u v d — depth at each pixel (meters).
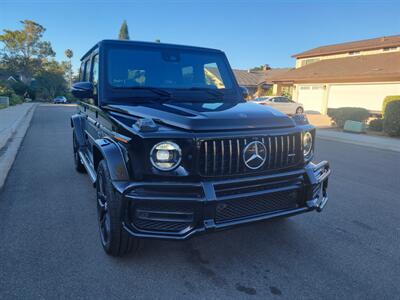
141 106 3.16
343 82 21.17
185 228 2.54
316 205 3.05
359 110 15.39
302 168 3.01
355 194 5.23
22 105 39.50
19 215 4.03
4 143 9.30
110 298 2.49
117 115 3.06
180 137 2.49
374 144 11.18
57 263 2.94
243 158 2.66
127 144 2.60
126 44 3.77
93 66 4.09
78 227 3.70
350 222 4.06
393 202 4.86
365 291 2.65
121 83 3.55
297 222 4.02
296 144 2.95
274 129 2.85
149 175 2.52
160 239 2.53
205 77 4.02
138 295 2.54
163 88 3.68
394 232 3.79
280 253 3.24
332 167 7.30
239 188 2.66
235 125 2.69
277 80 26.33
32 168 6.40
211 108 3.05
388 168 7.30
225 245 3.37
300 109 23.31
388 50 26.27
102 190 3.17
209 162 2.56
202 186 2.51
